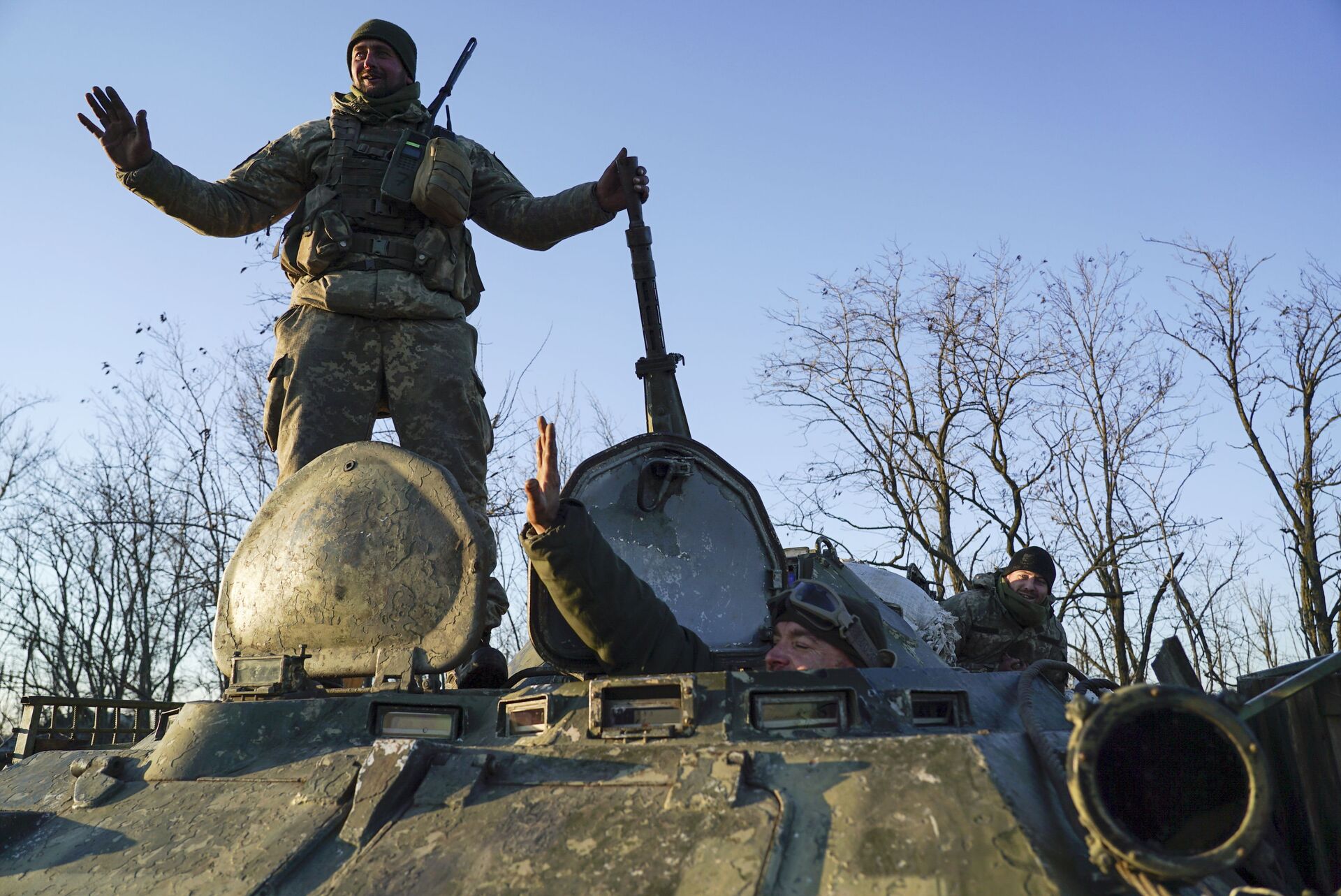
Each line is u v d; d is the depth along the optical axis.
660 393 6.16
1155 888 2.37
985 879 2.49
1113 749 2.67
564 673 4.35
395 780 3.23
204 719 3.96
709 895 2.58
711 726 3.24
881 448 16.44
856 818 2.71
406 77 6.55
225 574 4.83
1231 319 15.55
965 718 3.58
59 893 3.30
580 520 3.72
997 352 16.16
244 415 17.17
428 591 4.41
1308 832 3.71
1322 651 13.89
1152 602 11.98
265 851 3.17
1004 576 7.48
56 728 5.16
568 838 2.88
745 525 5.37
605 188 6.39
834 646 4.23
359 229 6.23
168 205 5.93
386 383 6.21
